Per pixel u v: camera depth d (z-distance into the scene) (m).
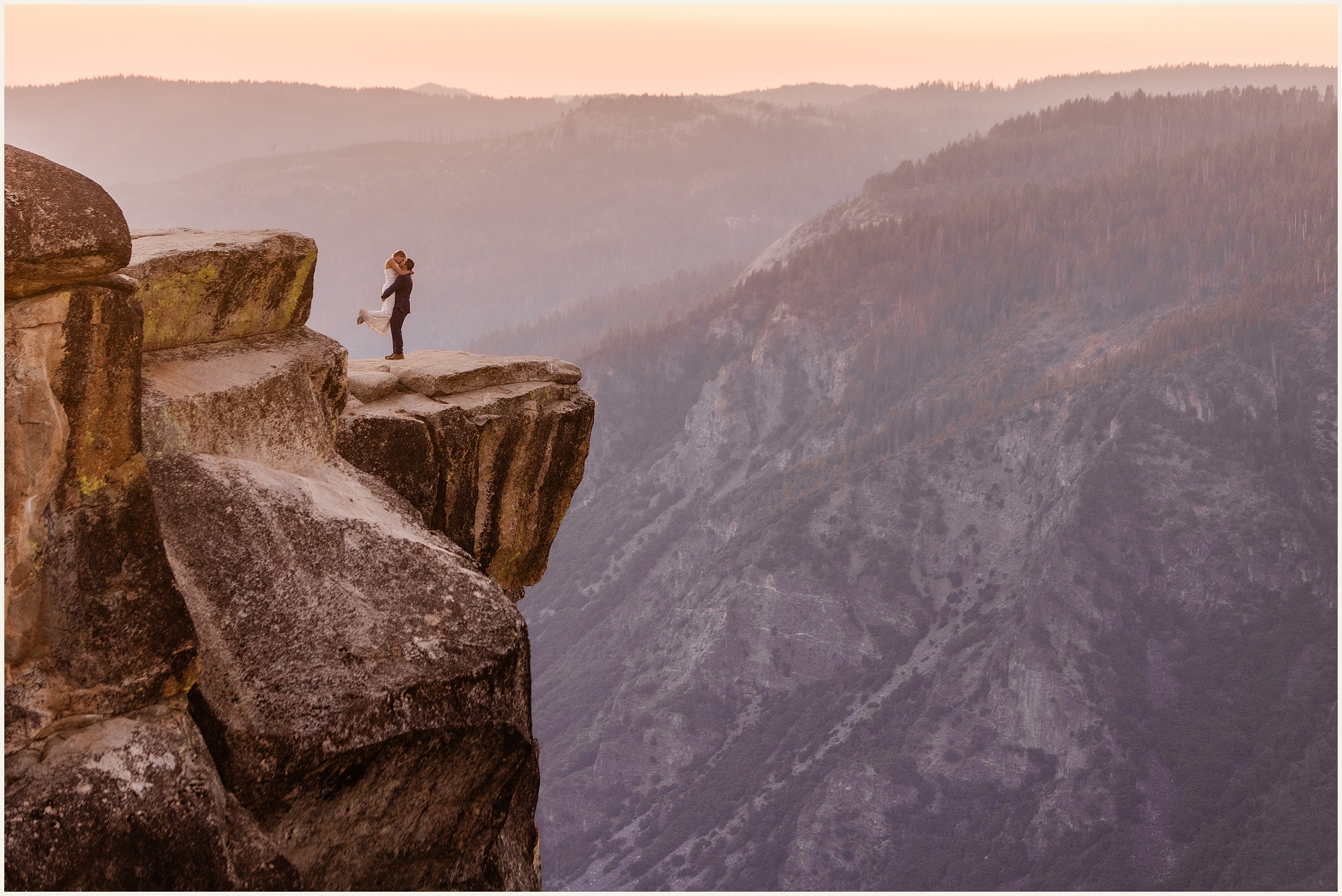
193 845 6.60
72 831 6.26
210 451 9.48
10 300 6.60
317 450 10.71
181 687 7.10
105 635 6.79
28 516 6.64
